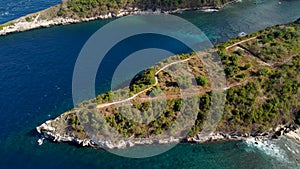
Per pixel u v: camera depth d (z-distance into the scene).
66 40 178.50
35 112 130.75
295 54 146.62
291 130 123.19
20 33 185.00
